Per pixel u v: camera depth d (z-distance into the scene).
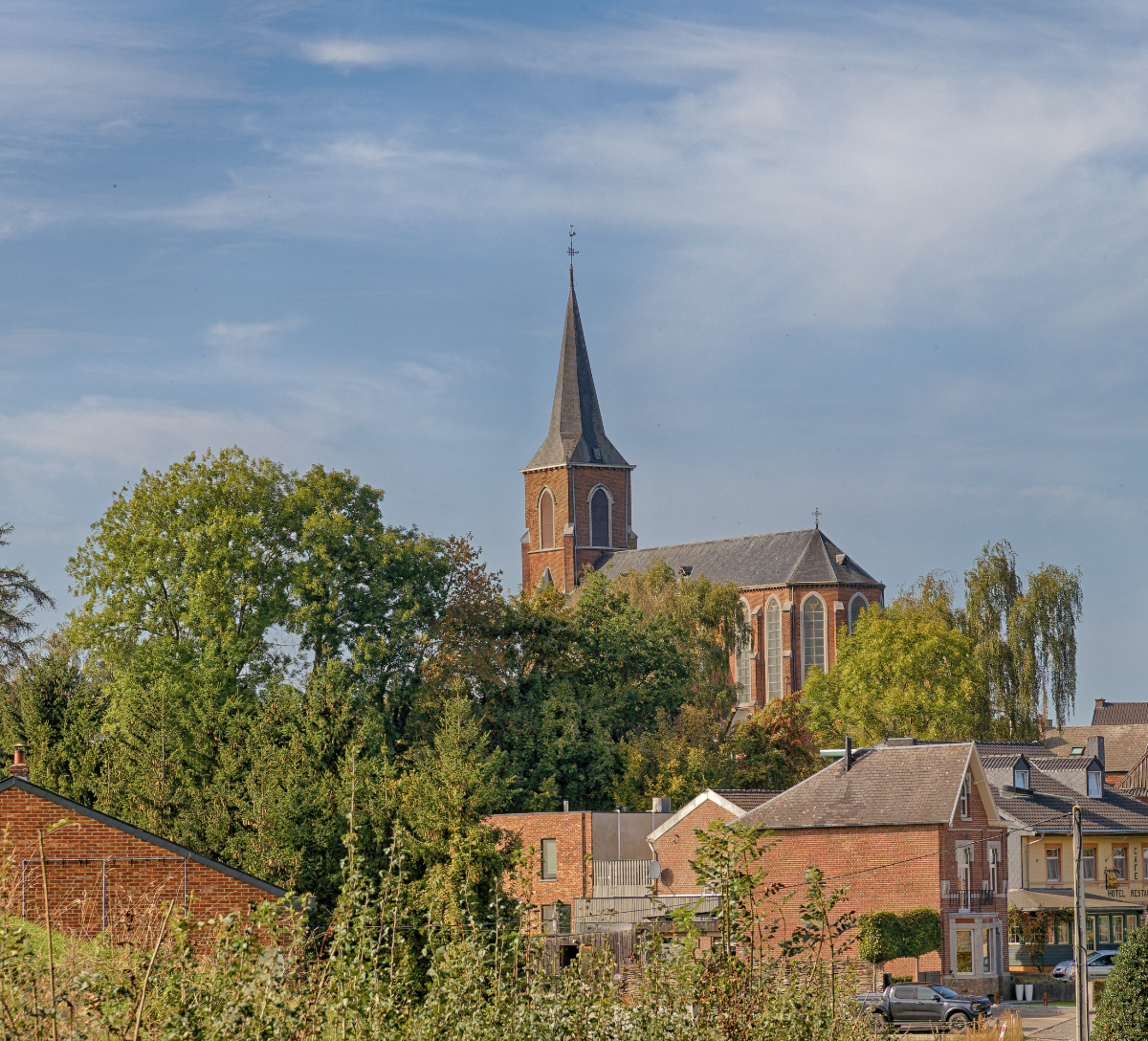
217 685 63.00
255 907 13.22
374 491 76.19
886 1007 45.47
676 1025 14.46
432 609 75.62
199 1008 11.81
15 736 58.22
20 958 12.15
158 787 50.50
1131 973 30.08
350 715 49.75
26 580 77.19
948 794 53.44
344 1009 12.62
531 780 72.44
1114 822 66.25
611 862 59.44
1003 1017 43.00
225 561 70.31
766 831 15.23
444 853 35.94
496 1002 13.75
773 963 15.13
